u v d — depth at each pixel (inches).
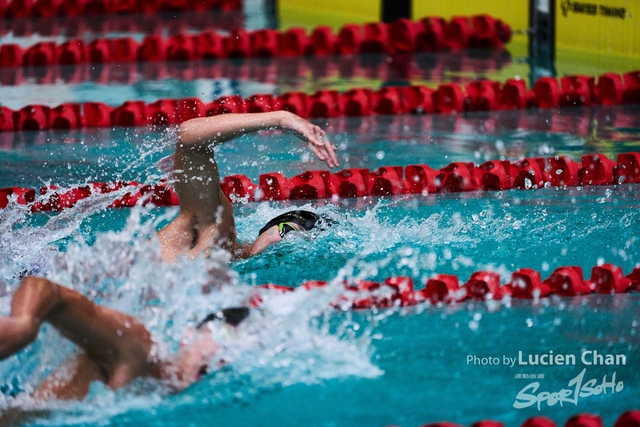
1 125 792.9
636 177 634.8
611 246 486.6
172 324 361.1
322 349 361.4
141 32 1213.1
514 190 619.8
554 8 1090.7
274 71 1020.5
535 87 884.0
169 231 439.2
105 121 805.2
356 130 789.2
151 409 313.1
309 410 312.0
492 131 774.5
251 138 765.3
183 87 928.9
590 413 309.6
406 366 346.9
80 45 1082.1
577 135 749.9
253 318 365.1
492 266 457.7
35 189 598.5
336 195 614.5
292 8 1440.7
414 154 698.2
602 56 1018.1
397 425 301.6
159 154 697.0
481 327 386.0
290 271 444.1
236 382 331.9
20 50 1059.9
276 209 575.8
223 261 417.7
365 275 443.5
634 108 860.6
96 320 305.4
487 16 1139.9
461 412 310.3
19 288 289.9
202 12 1395.2
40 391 315.3
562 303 416.5
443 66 1031.6
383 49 1133.7
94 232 516.7
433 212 561.3
